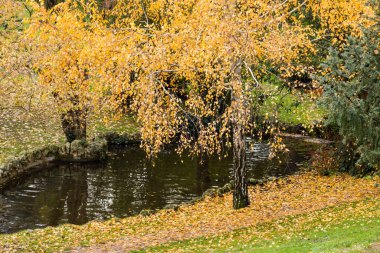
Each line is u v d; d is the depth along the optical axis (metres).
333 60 13.99
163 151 28.17
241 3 13.95
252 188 20.28
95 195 19.84
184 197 19.69
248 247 11.74
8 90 19.75
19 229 15.75
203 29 12.70
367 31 14.06
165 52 12.69
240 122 13.68
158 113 13.21
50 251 12.84
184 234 14.20
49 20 13.93
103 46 12.82
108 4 18.02
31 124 29.77
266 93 14.49
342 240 10.41
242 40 12.54
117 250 12.77
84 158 25.28
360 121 13.81
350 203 16.09
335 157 22.47
